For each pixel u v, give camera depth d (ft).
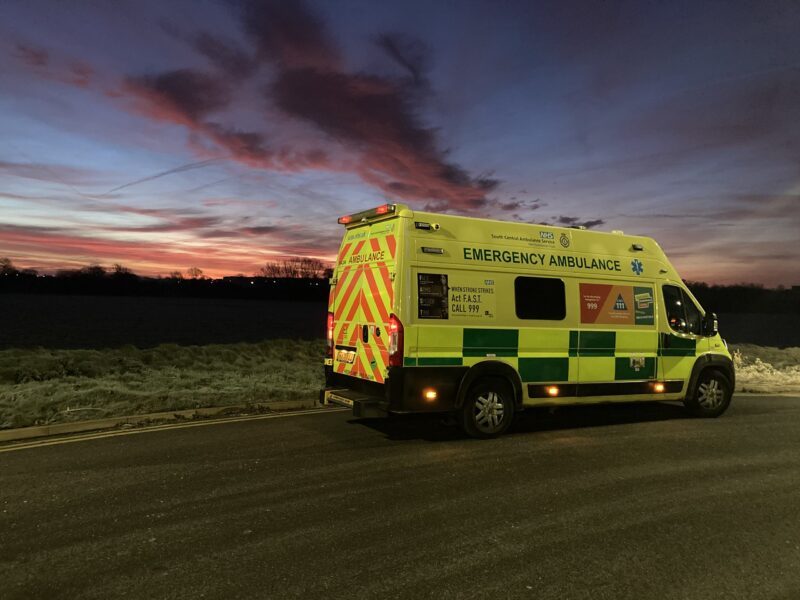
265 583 10.80
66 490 15.96
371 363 22.67
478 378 23.00
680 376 27.61
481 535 13.20
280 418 26.50
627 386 26.21
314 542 12.70
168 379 32.53
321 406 29.55
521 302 23.79
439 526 13.73
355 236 24.81
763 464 19.57
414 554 12.14
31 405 24.77
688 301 28.37
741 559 12.05
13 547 12.26
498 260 23.40
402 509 14.85
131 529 13.30
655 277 27.45
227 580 10.89
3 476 17.16
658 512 14.82
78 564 11.49
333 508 14.87
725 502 15.64
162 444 21.20
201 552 12.11
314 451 20.65
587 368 25.16
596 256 25.98
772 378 46.32
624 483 17.28
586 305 25.34
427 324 21.66
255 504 15.08
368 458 19.81
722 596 10.49
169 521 13.83
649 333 26.84
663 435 24.23
